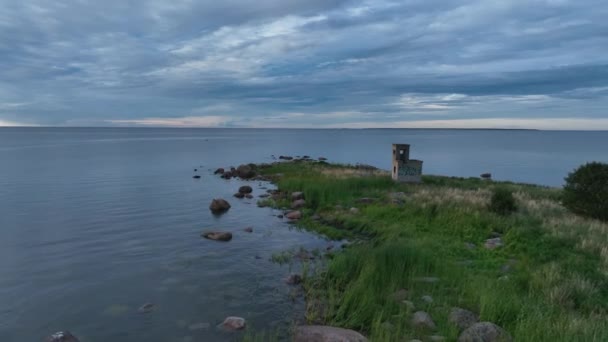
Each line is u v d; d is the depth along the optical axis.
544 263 11.68
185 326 8.64
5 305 9.76
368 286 9.66
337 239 16.30
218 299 10.11
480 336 7.17
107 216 20.61
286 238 16.45
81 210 22.17
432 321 8.03
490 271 11.30
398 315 8.30
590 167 17.28
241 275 11.91
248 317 9.08
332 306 8.87
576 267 10.78
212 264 12.98
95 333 8.34
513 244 13.39
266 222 19.47
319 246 15.26
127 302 9.94
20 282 11.30
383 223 17.45
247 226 18.59
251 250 14.66
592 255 11.64
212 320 8.93
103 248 14.80
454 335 7.39
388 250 11.78
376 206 20.19
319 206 22.08
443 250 13.17
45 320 8.96
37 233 16.94
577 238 13.12
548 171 57.91
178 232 17.33
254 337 8.09
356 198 23.19
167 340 8.05
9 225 18.42
